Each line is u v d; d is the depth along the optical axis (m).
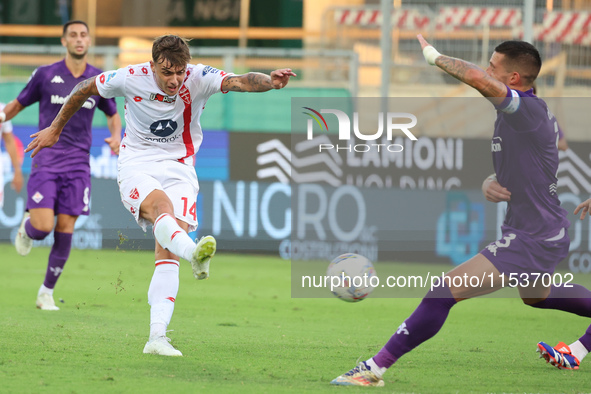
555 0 44.91
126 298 26.69
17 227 46.50
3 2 68.19
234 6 67.75
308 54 47.59
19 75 54.88
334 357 16.36
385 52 43.47
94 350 16.06
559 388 13.58
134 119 15.58
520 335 21.05
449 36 46.12
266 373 14.27
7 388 12.32
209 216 45.16
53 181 23.12
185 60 14.40
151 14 69.38
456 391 13.08
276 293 29.98
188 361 15.20
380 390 12.92
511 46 14.53
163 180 15.61
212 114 45.50
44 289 23.22
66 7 67.94
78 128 23.50
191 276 35.97
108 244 45.03
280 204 44.31
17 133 45.97
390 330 21.20
